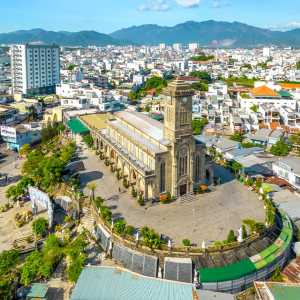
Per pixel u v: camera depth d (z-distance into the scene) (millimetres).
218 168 121812
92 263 74750
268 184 110312
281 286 65375
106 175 115062
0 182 120375
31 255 73188
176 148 92562
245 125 182250
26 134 160375
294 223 90000
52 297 66312
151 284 64125
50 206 92438
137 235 73625
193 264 70625
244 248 74500
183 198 95875
